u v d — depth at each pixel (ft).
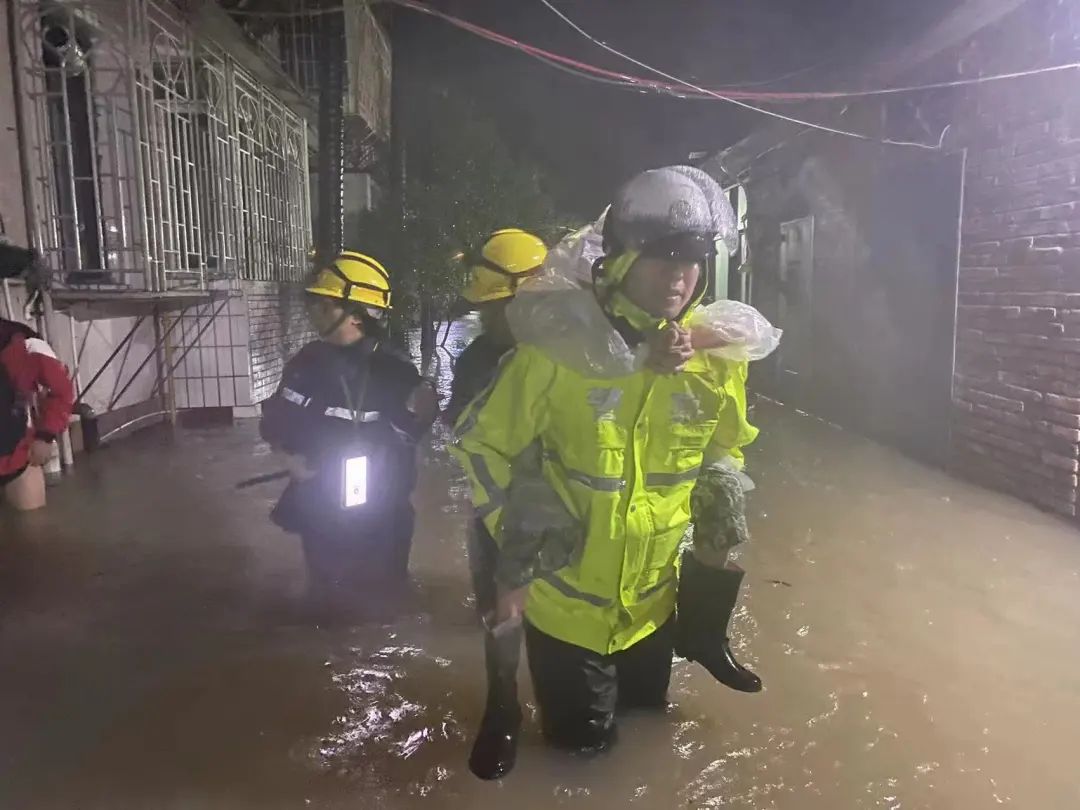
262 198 35.27
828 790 8.68
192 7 25.96
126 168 24.47
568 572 8.42
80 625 12.50
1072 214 17.84
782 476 22.33
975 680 10.98
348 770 9.02
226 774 8.93
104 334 24.64
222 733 9.70
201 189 29.30
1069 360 18.02
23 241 20.47
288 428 12.85
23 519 17.57
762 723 9.89
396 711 10.21
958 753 9.33
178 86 29.37
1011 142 19.93
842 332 30.22
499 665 8.65
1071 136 17.83
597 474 8.07
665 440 8.33
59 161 23.59
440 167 43.93
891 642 12.07
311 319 12.98
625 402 8.02
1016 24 19.61
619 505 8.18
